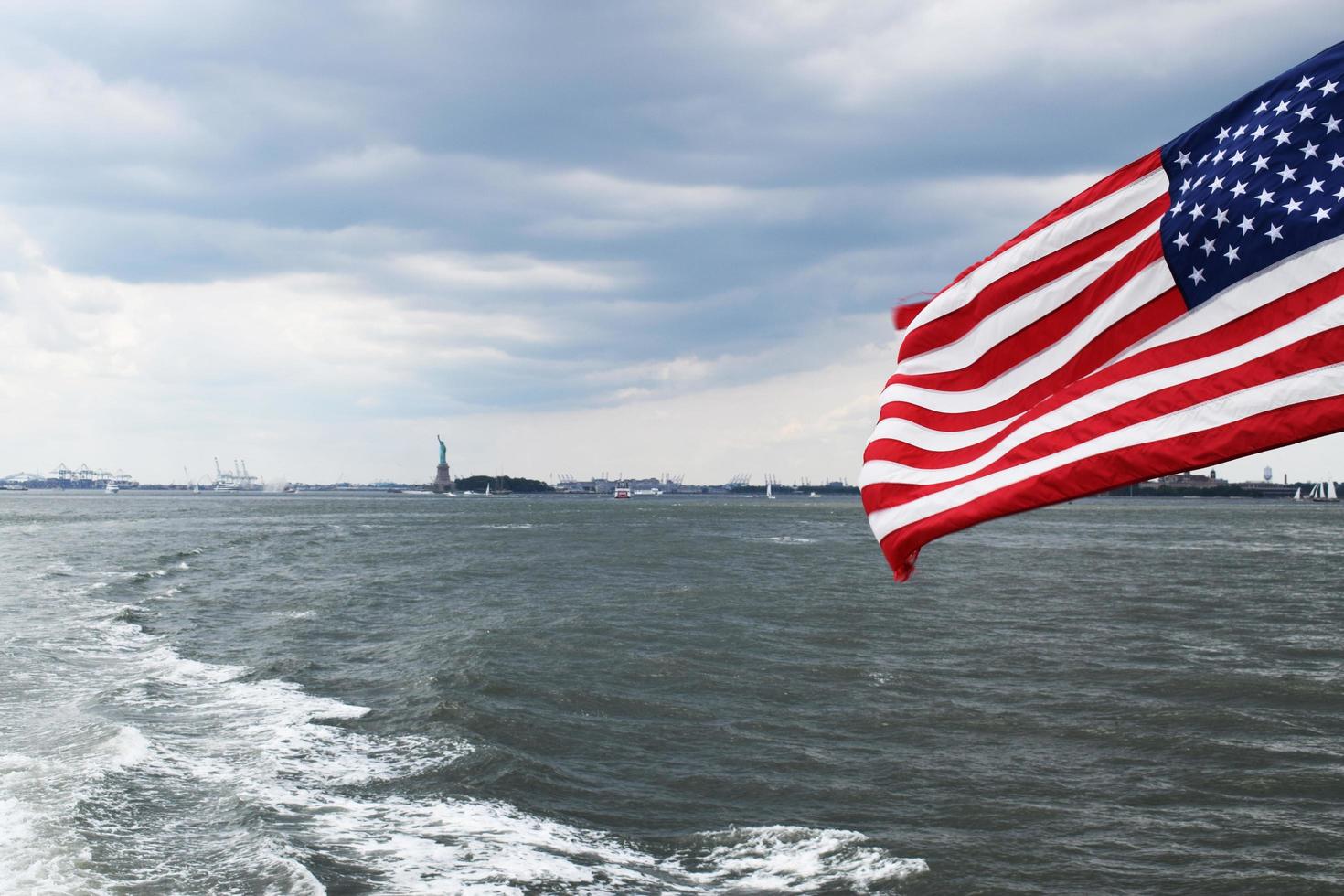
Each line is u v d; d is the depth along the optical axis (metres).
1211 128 6.87
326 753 19.48
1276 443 5.98
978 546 86.56
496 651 29.81
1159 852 15.16
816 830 15.97
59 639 32.81
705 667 28.03
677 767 19.09
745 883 14.11
